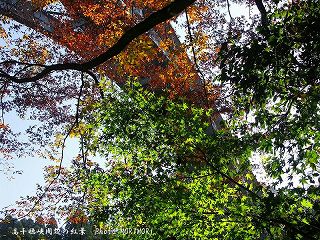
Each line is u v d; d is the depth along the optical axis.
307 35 4.73
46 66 9.34
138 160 7.02
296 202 5.41
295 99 5.27
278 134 5.58
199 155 6.55
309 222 5.41
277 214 5.48
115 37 12.10
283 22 4.76
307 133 5.55
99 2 12.25
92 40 12.84
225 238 6.39
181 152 6.52
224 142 6.21
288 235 5.44
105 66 12.84
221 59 5.17
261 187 5.81
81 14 13.05
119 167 7.18
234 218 6.05
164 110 6.73
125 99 7.08
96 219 7.04
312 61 4.87
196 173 6.78
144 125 6.95
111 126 7.03
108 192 7.01
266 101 5.62
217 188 6.82
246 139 6.02
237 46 4.97
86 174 7.68
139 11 13.57
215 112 11.21
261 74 5.14
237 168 6.54
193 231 6.75
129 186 6.81
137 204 6.73
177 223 6.68
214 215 6.65
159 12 7.64
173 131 6.68
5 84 12.41
